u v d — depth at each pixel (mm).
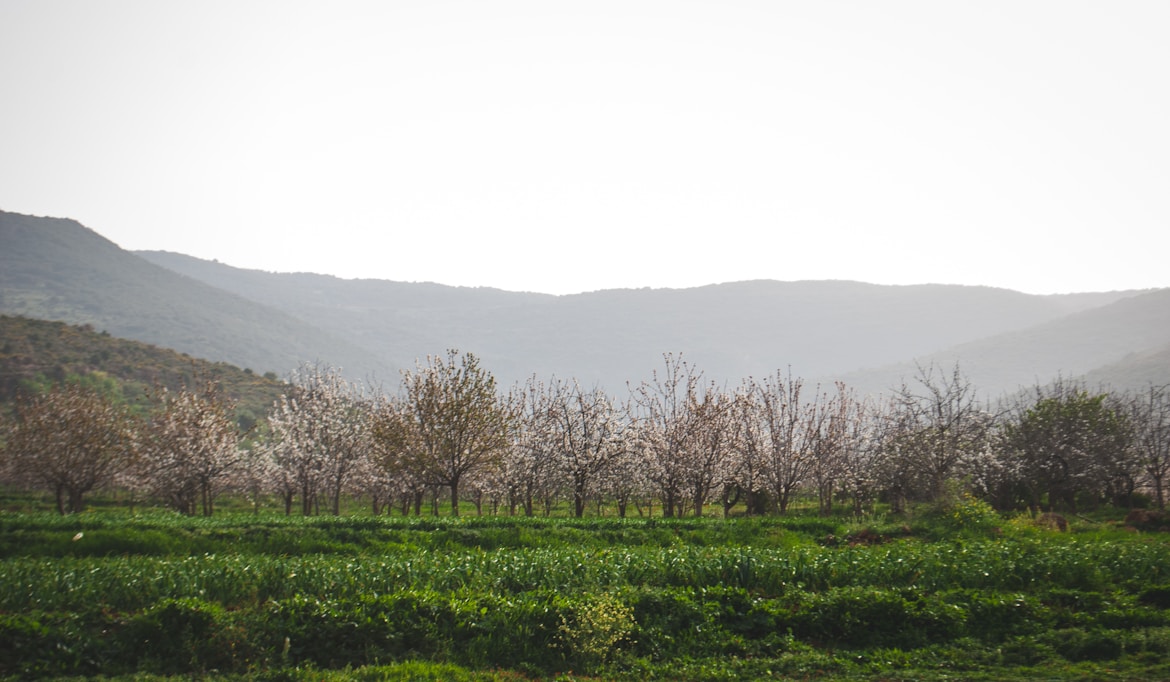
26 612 16328
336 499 42656
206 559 20156
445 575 18172
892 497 37000
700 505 35594
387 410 38469
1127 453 39125
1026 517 31750
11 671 14352
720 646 15508
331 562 20078
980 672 13898
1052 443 36969
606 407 38438
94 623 15641
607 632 15250
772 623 16047
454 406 35094
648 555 20500
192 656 14875
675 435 35688
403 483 37656
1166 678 13195
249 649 15094
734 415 36250
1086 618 15953
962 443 35531
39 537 25125
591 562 19438
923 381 41875
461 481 38344
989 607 16172
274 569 18703
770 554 20297
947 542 23422
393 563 19391
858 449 37906
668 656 15312
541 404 40094
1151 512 29875
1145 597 17578
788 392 36781
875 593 16531
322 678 14062
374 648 15133
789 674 14305
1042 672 13727
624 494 37938
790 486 35531
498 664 15055
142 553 24609
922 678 13734
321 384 45469
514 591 18000
